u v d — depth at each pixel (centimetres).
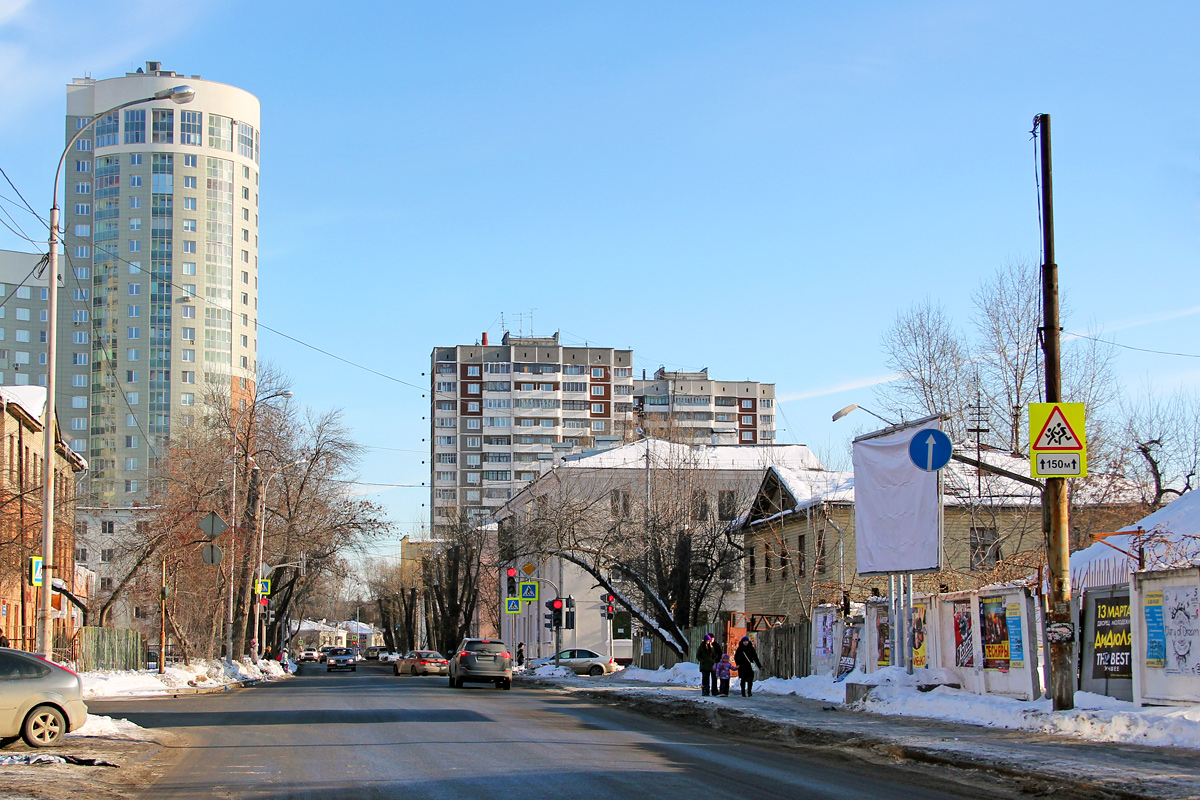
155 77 12912
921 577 3209
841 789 1195
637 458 6569
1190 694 1560
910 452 2145
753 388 16412
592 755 1503
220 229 13062
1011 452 3756
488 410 14512
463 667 3738
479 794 1130
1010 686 1966
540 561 4769
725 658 2881
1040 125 1773
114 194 12812
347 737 1769
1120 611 1786
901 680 2259
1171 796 1072
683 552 4403
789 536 4778
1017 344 3828
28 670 1516
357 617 18125
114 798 1105
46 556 2542
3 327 12681
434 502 14412
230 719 2170
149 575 5481
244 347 13275
